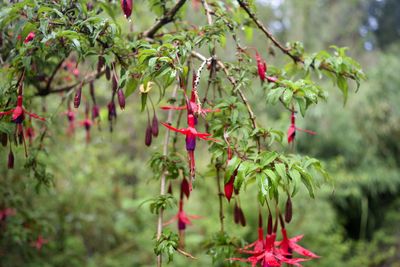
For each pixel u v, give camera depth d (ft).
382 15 33.71
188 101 4.07
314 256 4.50
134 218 17.79
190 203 16.61
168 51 4.34
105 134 16.81
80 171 13.98
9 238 8.87
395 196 23.04
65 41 4.92
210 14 5.75
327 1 28.37
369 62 25.80
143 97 4.63
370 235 22.57
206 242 6.23
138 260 16.85
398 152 23.04
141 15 10.57
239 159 4.03
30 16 4.65
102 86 13.17
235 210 5.78
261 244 4.77
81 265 12.73
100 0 6.37
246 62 5.58
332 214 18.28
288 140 5.22
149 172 18.29
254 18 5.68
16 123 4.73
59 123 9.56
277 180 3.92
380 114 22.02
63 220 12.52
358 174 21.39
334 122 21.24
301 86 4.69
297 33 25.63
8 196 8.21
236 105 5.01
